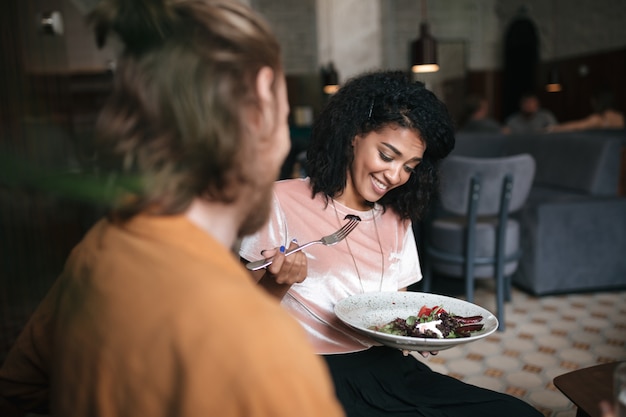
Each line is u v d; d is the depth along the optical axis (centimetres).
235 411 41
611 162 396
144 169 47
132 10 47
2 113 304
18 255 303
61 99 338
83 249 53
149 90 46
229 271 48
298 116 983
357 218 129
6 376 68
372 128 121
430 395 122
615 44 937
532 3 1049
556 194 408
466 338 105
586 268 371
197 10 47
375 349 127
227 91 47
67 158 321
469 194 295
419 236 361
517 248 317
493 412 115
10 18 310
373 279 133
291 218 127
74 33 348
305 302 127
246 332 41
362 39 1061
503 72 1051
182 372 42
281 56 52
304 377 42
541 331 311
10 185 302
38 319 66
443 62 1028
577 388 124
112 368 45
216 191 50
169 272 45
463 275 311
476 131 603
